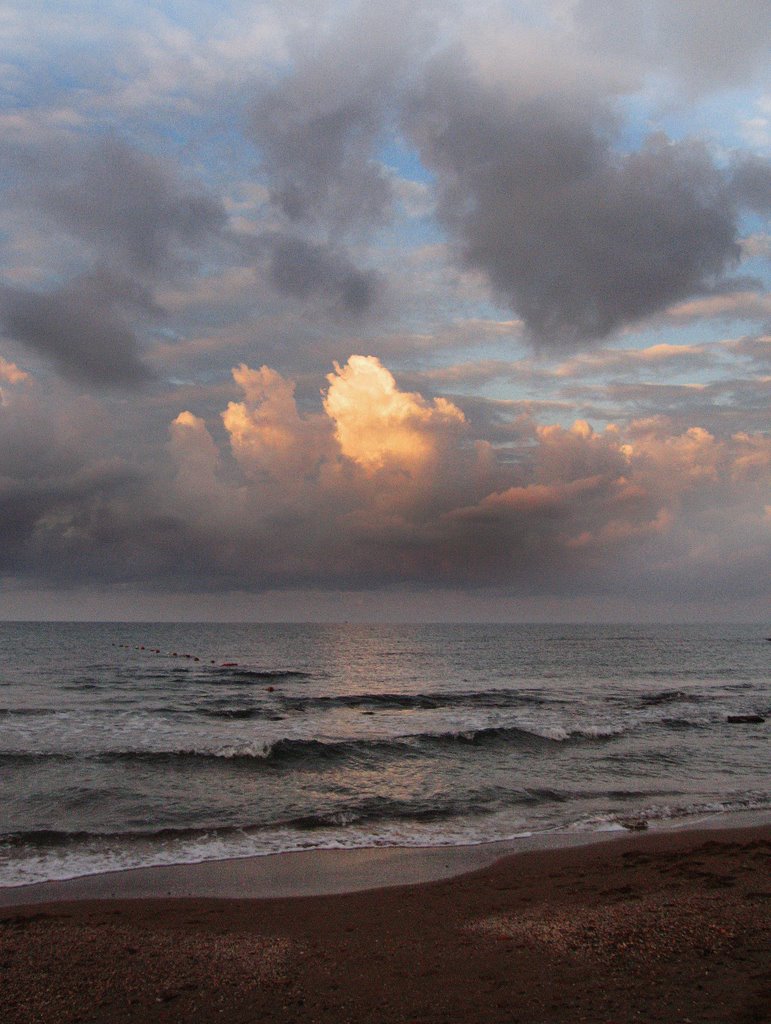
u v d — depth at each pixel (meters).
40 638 120.25
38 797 16.86
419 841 14.09
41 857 12.86
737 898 10.32
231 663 73.00
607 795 18.02
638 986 7.25
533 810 16.55
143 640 121.88
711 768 21.44
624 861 12.64
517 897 10.79
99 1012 7.00
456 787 18.70
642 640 145.00
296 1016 6.81
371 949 8.68
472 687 49.19
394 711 35.09
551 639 147.62
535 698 40.97
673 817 15.87
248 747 22.31
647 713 33.84
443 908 10.32
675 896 10.51
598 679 57.22
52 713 32.12
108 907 10.51
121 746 23.03
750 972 7.53
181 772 19.89
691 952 8.20
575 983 7.41
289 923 9.77
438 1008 6.89
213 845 13.71
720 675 62.28
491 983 7.49
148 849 13.40
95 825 14.86
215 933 9.35
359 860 12.91
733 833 14.57
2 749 22.03
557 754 23.52
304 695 41.91
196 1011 6.99
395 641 133.50
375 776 20.09
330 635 161.00
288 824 15.23
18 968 8.12
